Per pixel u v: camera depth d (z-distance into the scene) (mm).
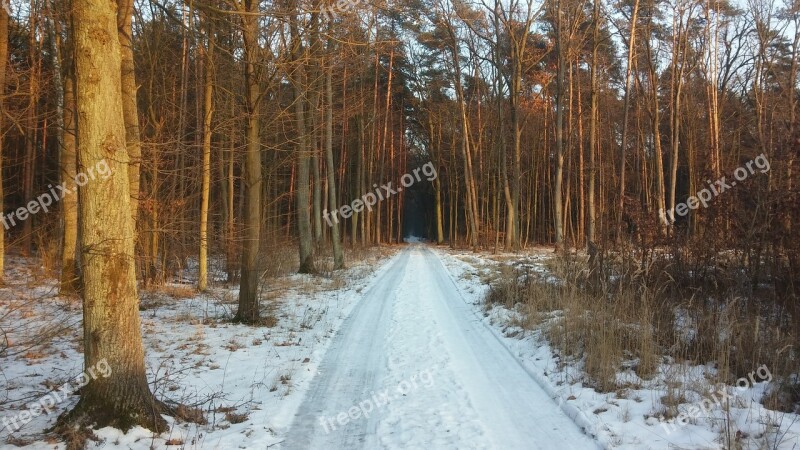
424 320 10945
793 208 7527
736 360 6086
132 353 4691
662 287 9008
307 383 6629
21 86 12422
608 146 40312
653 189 37844
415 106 47281
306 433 5039
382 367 7434
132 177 10133
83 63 4414
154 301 12227
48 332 7191
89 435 4312
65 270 10609
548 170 41250
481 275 18688
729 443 4191
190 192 14320
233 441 4664
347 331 9922
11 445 4207
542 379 6594
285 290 14766
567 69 33750
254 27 9562
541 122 42344
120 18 8820
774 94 28000
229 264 15602
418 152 57781
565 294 10156
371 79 38656
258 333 9328
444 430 5082
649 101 30922
